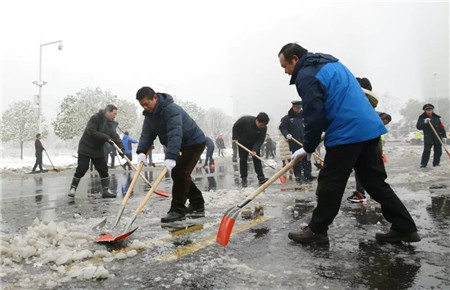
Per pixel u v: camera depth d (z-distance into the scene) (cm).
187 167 378
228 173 1081
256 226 332
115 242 293
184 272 220
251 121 725
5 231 355
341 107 255
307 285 196
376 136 257
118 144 613
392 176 679
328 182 265
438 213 351
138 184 817
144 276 216
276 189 591
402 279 199
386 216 269
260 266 227
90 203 536
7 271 227
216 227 336
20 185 902
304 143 267
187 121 380
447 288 186
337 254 244
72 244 282
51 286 203
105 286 203
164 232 323
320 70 258
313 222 272
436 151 894
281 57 286
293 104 736
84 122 2545
